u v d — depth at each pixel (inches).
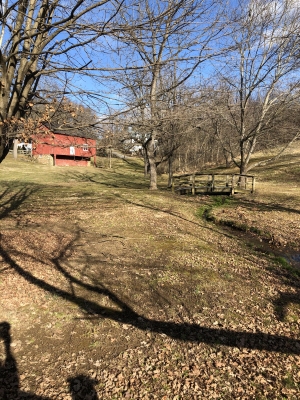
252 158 1539.1
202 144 1517.0
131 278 249.3
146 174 1299.2
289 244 385.7
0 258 256.8
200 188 729.0
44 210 464.8
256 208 577.0
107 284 235.9
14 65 145.6
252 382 147.6
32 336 168.9
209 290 238.2
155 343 172.4
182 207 554.6
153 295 225.3
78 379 142.7
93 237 348.8
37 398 130.2
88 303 206.7
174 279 252.1
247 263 307.1
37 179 908.0
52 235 342.0
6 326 173.6
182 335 181.2
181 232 397.4
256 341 179.2
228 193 725.9
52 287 220.8
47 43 148.9
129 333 179.6
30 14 151.6
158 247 328.8
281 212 544.7
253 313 210.5
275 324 198.8
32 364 149.3
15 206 485.1
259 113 761.6
